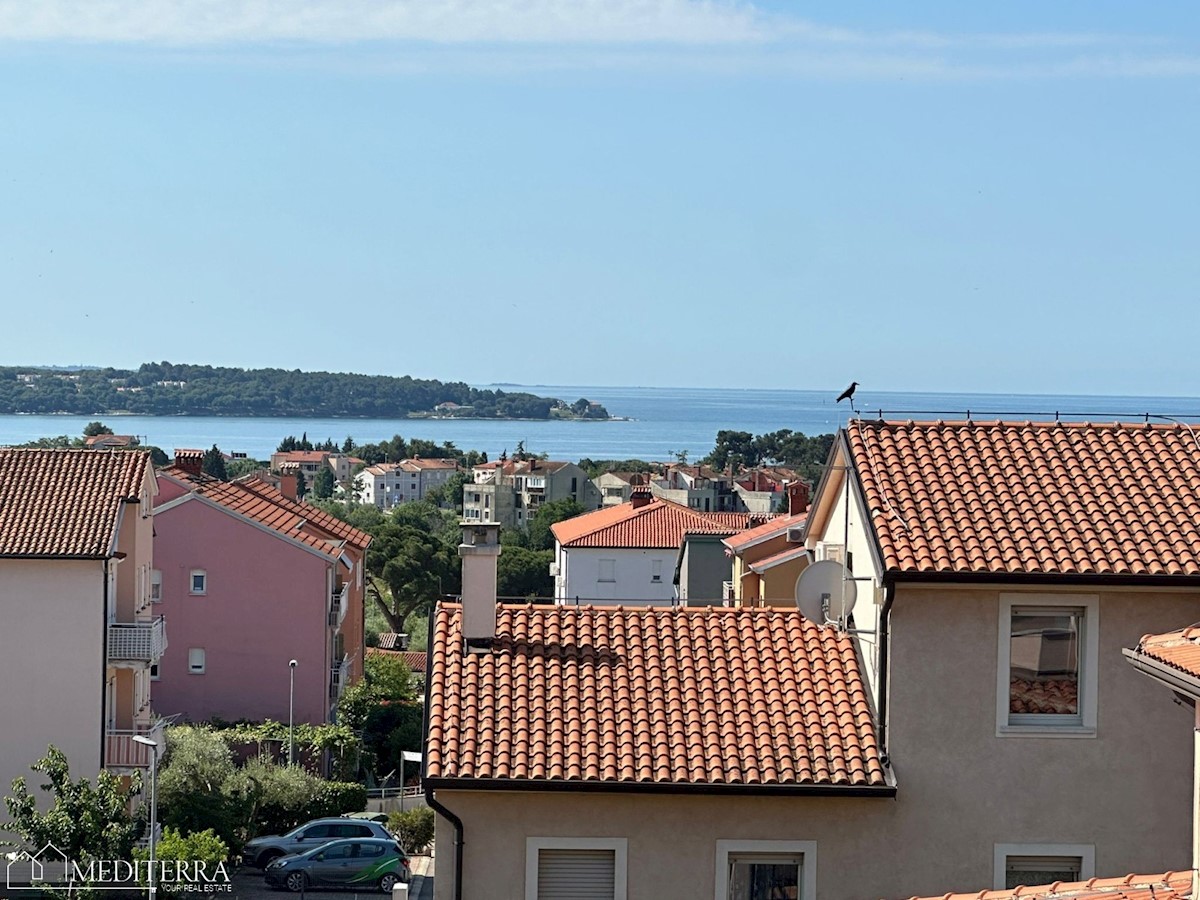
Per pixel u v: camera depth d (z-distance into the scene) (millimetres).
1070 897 20672
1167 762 25703
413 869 59031
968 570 25250
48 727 57062
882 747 25891
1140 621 25734
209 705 81938
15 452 61125
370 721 86375
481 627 28219
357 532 98750
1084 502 27016
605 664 27750
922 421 29562
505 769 25406
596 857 25984
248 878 56906
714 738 26188
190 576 82062
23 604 57188
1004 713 25734
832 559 29812
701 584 70688
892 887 25656
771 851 25734
